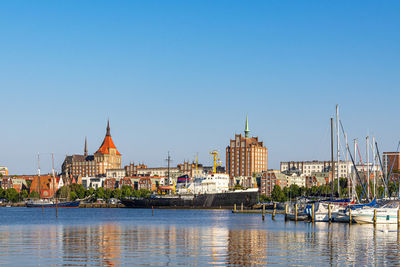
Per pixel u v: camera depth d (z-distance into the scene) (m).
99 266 67.06
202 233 110.56
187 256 74.94
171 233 111.00
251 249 82.56
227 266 67.19
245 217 182.12
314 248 83.81
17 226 136.38
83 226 135.62
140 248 83.81
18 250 81.25
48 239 98.06
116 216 198.00
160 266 67.19
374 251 80.50
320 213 143.88
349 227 124.94
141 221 159.62
